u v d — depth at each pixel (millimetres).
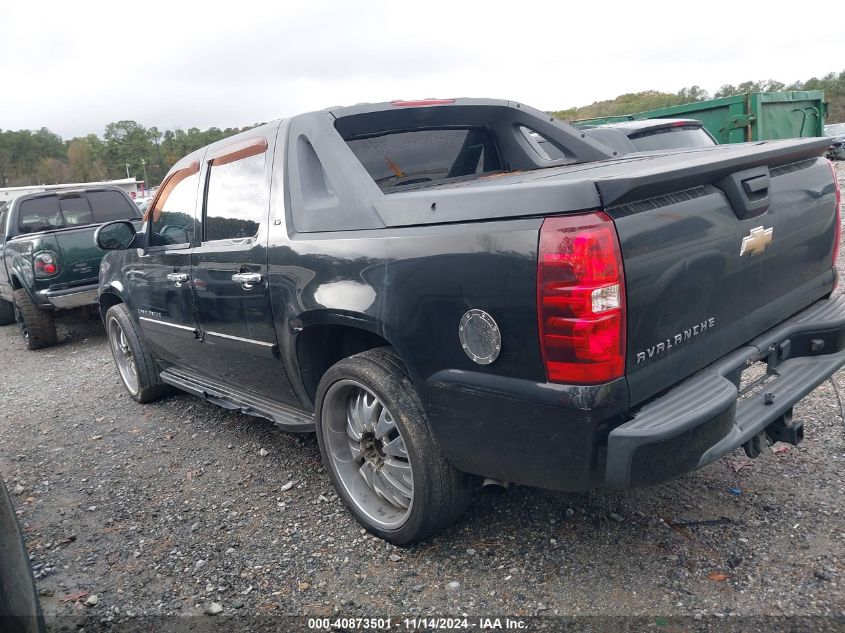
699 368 2447
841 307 3064
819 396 4016
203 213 3934
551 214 2123
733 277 2520
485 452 2438
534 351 2176
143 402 5387
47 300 7836
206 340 3992
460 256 2324
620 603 2439
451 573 2721
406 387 2693
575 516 3021
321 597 2656
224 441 4402
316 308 2922
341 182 2945
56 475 4133
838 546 2621
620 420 2188
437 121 3764
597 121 13562
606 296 2049
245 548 3061
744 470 3264
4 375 7277
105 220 9359
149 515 3471
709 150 3270
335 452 3117
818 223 3004
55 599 2801
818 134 11445
